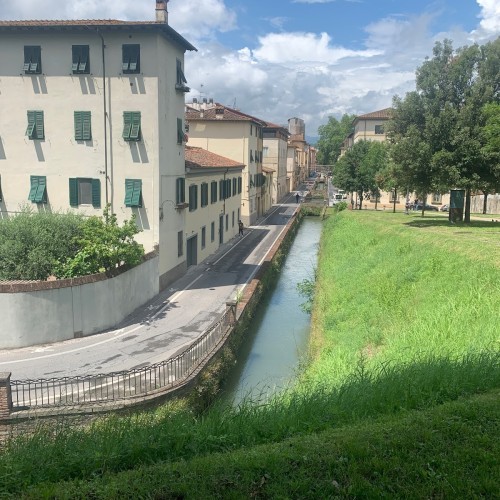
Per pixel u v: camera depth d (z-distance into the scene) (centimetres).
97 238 1939
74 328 1784
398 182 2980
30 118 2438
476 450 656
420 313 1551
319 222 6481
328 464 633
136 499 572
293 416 790
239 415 804
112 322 1936
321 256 3584
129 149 2402
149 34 2311
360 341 1538
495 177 2731
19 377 1438
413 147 2762
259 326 2219
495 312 1321
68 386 1375
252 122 5059
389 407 827
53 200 2488
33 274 1833
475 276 1639
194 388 1417
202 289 2548
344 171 5578
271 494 580
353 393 877
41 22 2411
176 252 2733
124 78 2353
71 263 1870
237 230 4628
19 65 2411
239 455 659
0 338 1655
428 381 896
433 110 2838
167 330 1903
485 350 1045
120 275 1989
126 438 704
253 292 2391
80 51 2362
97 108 2391
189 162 3084
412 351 1208
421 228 2917
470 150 2667
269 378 1650
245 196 5181
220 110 5084
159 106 2372
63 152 2447
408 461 640
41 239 1902
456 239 2244
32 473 625
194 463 640
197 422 775
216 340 1700
